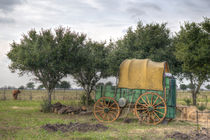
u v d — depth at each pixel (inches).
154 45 864.3
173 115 538.0
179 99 1381.6
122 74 587.2
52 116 659.4
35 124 512.1
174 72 880.3
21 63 727.1
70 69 772.6
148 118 545.3
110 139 380.5
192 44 709.3
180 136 391.9
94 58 889.5
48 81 776.9
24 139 374.6
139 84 563.2
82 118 626.8
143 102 557.6
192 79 930.1
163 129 477.4
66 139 375.6
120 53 839.1
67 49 745.0
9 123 524.4
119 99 567.2
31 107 895.1
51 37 752.3
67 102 1078.4
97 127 470.0
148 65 564.1
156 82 548.4
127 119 577.9
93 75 946.7
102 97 589.6
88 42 936.9
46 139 375.9
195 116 623.2
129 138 390.3
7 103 1032.8
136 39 870.4
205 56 671.8
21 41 770.2
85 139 376.2
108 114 582.9
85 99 976.9
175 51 844.6
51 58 730.2
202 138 370.9
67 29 781.3
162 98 530.6
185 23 735.7
